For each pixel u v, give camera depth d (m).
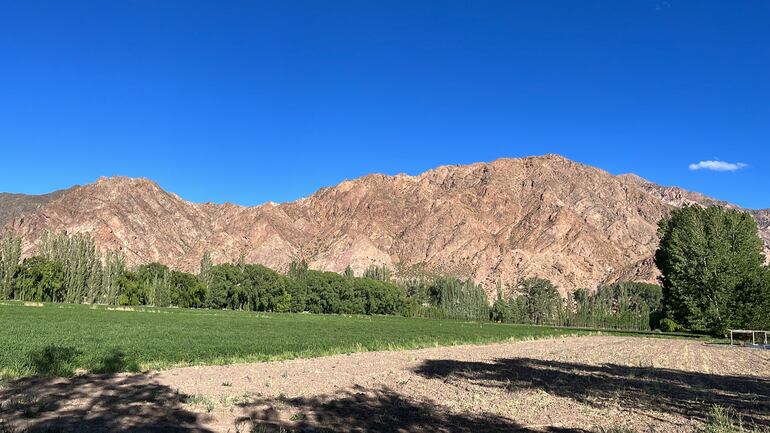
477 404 16.72
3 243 133.88
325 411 15.46
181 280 158.75
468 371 25.86
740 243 71.56
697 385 21.98
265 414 14.91
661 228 80.19
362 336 56.62
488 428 13.70
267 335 52.44
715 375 25.97
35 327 46.50
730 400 18.14
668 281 76.06
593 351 42.38
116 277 144.38
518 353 39.34
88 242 155.25
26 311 74.94
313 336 53.94
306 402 16.72
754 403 17.61
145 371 23.45
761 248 72.94
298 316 121.19
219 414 14.74
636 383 22.20
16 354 25.41
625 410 16.03
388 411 15.61
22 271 135.00
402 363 29.50
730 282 67.00
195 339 43.53
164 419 14.00
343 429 13.47
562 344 53.50
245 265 169.12
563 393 19.02
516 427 13.82
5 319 56.47
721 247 68.94
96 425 13.12
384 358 32.59
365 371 25.23
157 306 140.12
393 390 19.41
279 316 116.38
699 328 68.19
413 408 16.08
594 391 19.47
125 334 44.69
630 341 60.53
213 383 20.12
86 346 32.41
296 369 25.62
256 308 161.00
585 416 15.07
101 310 93.56
